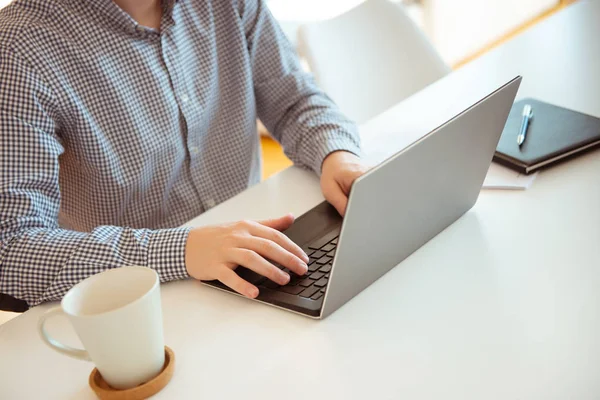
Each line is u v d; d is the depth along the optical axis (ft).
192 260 2.88
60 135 3.76
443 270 2.69
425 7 12.20
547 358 2.15
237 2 4.37
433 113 4.22
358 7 5.68
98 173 3.91
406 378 2.15
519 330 2.29
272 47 4.52
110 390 2.22
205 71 4.27
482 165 2.95
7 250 3.04
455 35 12.69
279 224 3.10
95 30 3.75
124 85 3.86
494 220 3.00
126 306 2.09
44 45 3.56
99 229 3.13
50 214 3.42
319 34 5.41
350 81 5.41
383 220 2.45
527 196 3.15
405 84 5.62
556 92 4.17
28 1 3.64
